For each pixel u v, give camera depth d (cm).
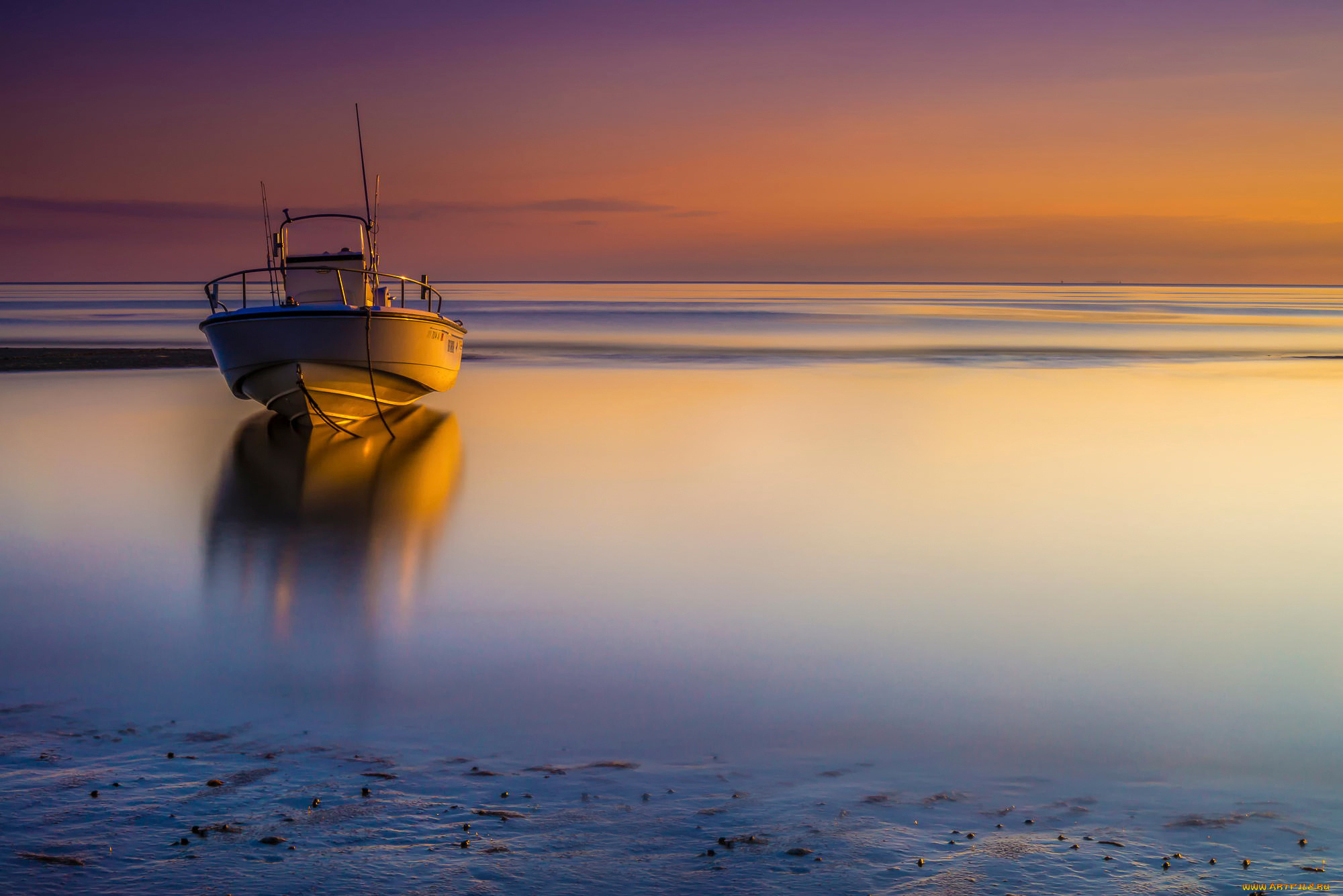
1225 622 895
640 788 556
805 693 725
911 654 809
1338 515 1319
